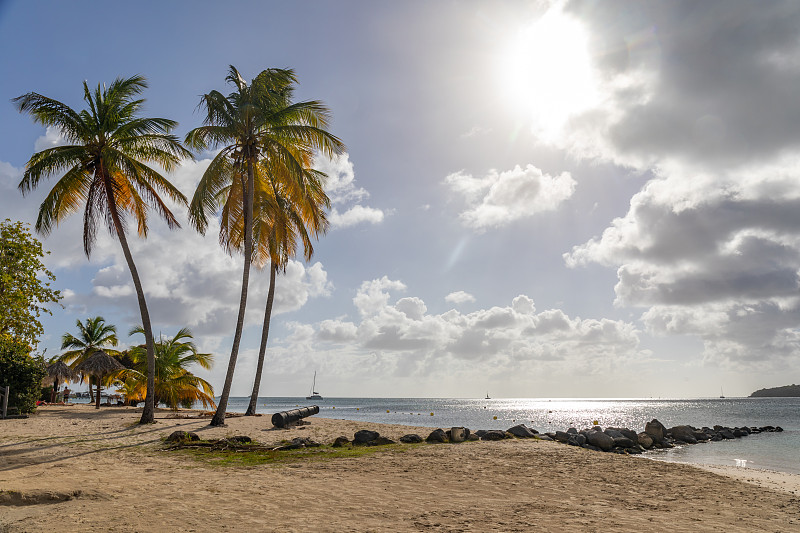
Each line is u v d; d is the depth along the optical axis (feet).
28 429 62.54
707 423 193.77
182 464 41.14
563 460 44.78
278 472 37.45
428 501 27.58
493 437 61.98
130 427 66.54
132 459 43.47
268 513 24.25
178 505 25.62
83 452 46.47
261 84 76.89
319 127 80.12
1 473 34.58
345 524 22.34
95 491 27.91
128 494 28.27
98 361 117.08
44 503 25.57
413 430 71.36
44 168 66.69
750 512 26.58
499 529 21.84
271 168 79.25
